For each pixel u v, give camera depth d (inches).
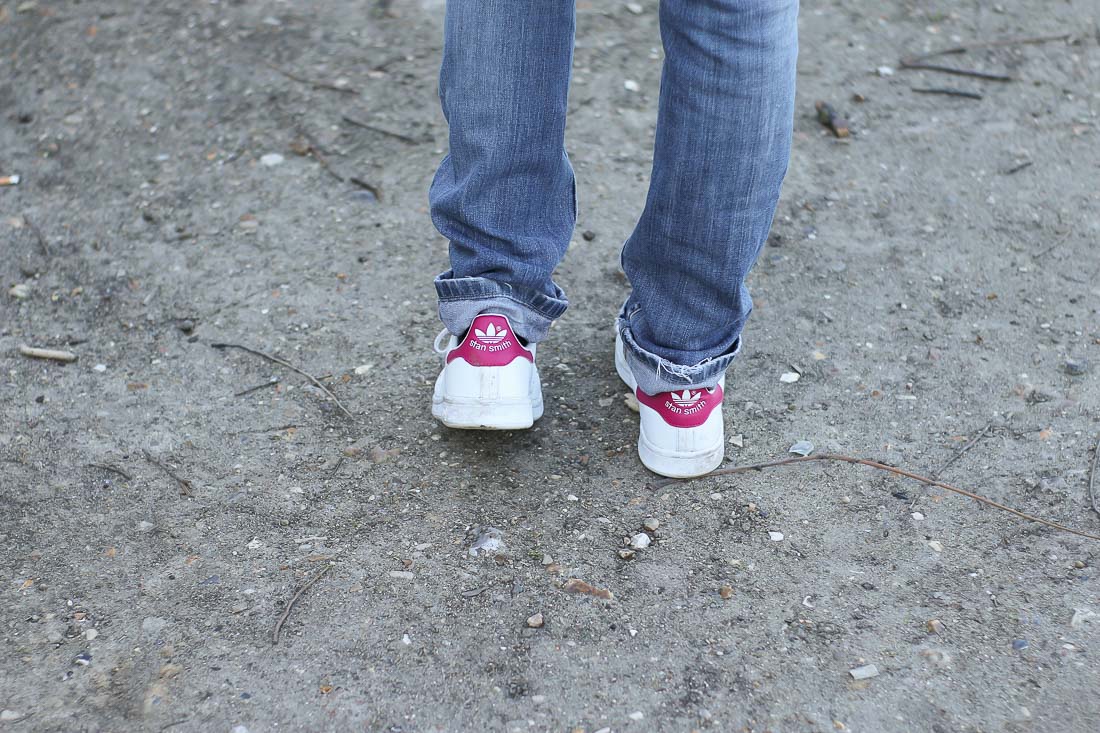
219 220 106.3
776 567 68.2
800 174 114.7
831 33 141.9
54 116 122.3
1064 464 76.5
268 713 58.1
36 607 64.7
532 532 70.7
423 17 143.3
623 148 118.5
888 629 63.7
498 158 65.8
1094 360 87.4
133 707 58.4
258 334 90.9
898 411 82.1
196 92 126.6
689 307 67.6
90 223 105.5
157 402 82.9
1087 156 118.4
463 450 78.0
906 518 72.1
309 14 142.9
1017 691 59.6
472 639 62.8
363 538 70.2
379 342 89.9
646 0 148.1
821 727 57.7
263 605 65.1
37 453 77.3
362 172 114.0
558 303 72.4
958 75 133.9
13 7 141.5
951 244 103.9
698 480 75.4
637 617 64.5
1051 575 67.4
